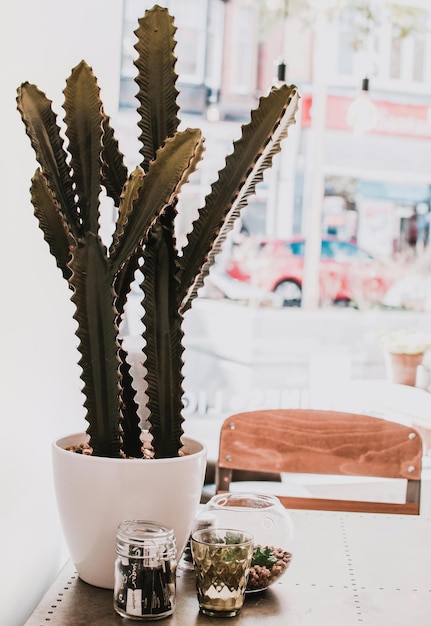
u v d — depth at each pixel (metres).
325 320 5.49
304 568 1.15
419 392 3.33
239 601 0.97
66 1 1.20
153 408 1.06
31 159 1.06
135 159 4.79
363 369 5.35
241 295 5.46
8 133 0.95
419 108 5.81
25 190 1.03
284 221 5.61
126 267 1.08
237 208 1.08
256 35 5.41
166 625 0.93
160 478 0.99
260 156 1.00
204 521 1.04
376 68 5.68
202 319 5.14
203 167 5.27
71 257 1.04
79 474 0.99
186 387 4.89
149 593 0.94
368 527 1.37
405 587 1.09
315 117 5.62
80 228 1.02
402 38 5.66
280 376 5.11
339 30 5.56
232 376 5.00
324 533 1.32
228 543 0.99
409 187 5.82
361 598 1.05
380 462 1.66
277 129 1.02
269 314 5.39
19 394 1.01
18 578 1.02
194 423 4.55
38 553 1.12
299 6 5.21
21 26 0.97
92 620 0.94
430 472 3.66
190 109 5.32
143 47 1.09
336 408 3.63
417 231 5.84
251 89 5.41
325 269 5.66
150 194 0.98
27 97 0.95
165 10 1.08
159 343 1.06
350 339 5.55
